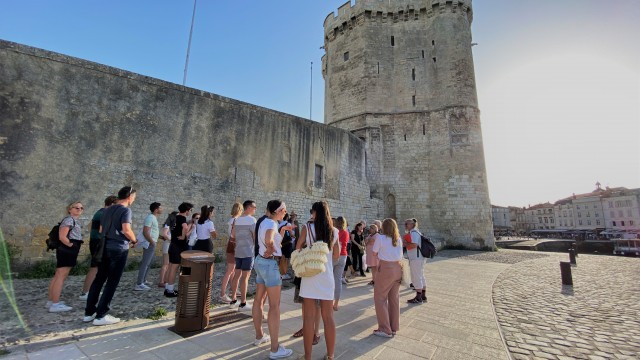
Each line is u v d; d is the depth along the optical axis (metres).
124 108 10.94
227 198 13.27
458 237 20.80
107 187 10.26
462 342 4.58
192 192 12.24
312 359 3.89
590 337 4.86
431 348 4.34
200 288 4.88
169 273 6.85
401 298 7.30
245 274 5.96
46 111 9.42
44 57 9.57
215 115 13.40
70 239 5.65
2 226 8.38
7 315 5.28
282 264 4.41
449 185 21.69
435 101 23.66
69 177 9.59
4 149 8.66
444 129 22.59
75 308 5.77
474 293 7.85
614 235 55.47
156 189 11.33
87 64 10.34
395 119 24.17
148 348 4.10
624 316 6.03
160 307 5.98
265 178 14.88
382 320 4.75
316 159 17.94
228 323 5.14
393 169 23.39
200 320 4.80
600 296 7.76
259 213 14.38
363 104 24.56
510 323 5.52
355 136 21.95
